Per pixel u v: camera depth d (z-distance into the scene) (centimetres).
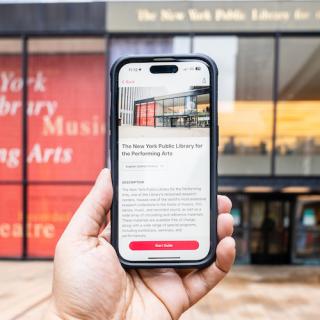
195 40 924
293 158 959
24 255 956
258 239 1036
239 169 961
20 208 965
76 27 930
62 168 961
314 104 945
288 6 909
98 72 948
